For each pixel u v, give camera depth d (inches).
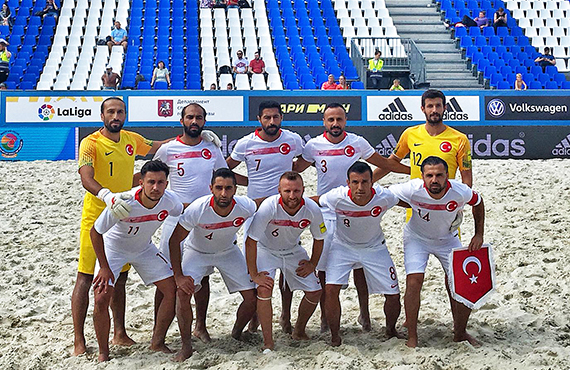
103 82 636.1
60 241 320.2
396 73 693.3
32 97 501.0
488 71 703.7
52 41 784.9
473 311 221.6
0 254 300.0
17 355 190.2
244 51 780.6
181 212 189.8
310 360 177.5
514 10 875.4
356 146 215.2
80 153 192.1
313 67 738.8
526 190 402.6
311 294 194.1
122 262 188.2
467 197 186.7
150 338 205.3
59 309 237.9
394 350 183.3
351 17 847.7
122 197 175.6
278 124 209.9
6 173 447.8
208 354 183.8
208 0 856.9
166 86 673.0
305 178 435.2
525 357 176.4
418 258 192.4
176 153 207.8
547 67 738.8
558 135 521.7
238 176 218.2
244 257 200.1
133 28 816.9
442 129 209.2
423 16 849.5
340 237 199.5
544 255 283.4
